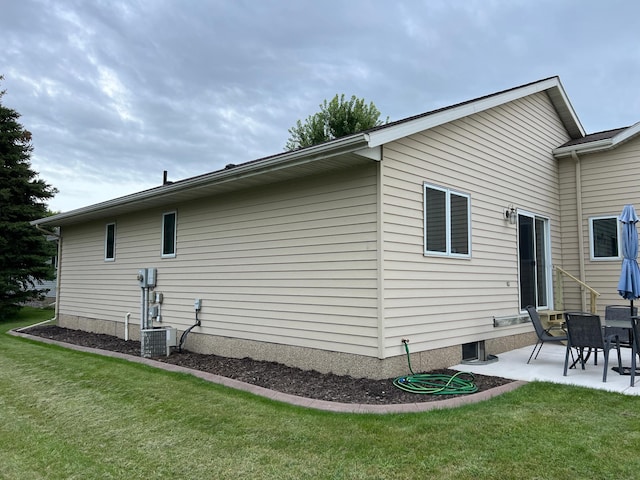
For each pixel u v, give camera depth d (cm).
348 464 335
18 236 1628
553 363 679
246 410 460
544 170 950
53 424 454
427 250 626
